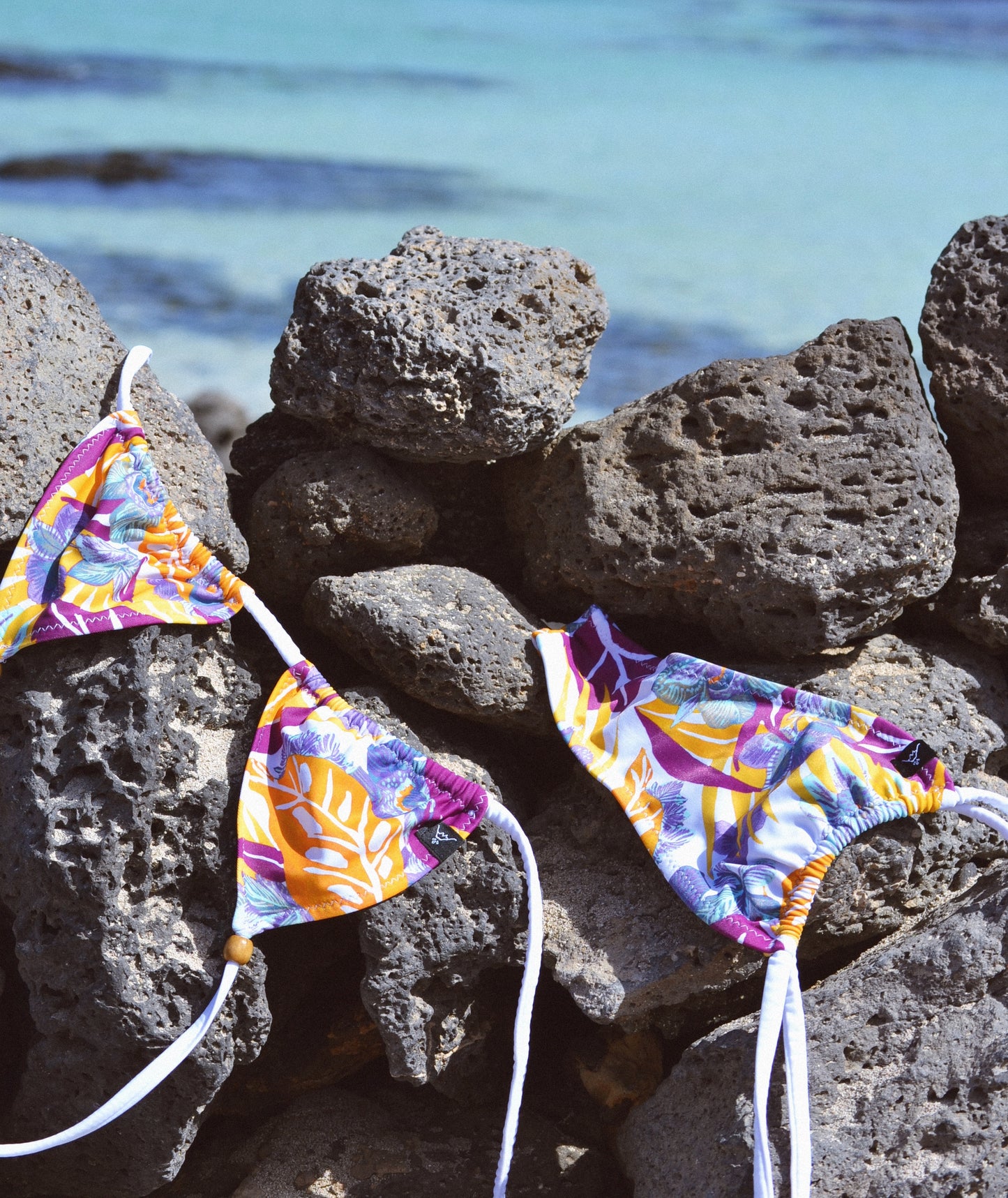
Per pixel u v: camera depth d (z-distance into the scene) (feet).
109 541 7.54
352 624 7.85
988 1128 6.91
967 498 9.28
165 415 8.14
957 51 89.76
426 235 8.80
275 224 41.04
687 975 7.60
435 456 8.38
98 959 7.16
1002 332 8.63
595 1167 8.14
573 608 8.80
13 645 7.38
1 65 69.41
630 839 8.08
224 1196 8.07
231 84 69.62
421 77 75.10
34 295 7.98
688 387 8.39
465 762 8.05
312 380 8.23
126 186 45.57
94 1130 6.91
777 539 8.01
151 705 7.35
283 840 7.43
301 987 8.21
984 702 8.58
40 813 7.29
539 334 8.54
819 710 7.79
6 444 7.58
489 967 7.93
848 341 8.36
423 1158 8.17
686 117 65.05
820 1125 7.04
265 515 8.48
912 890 8.04
